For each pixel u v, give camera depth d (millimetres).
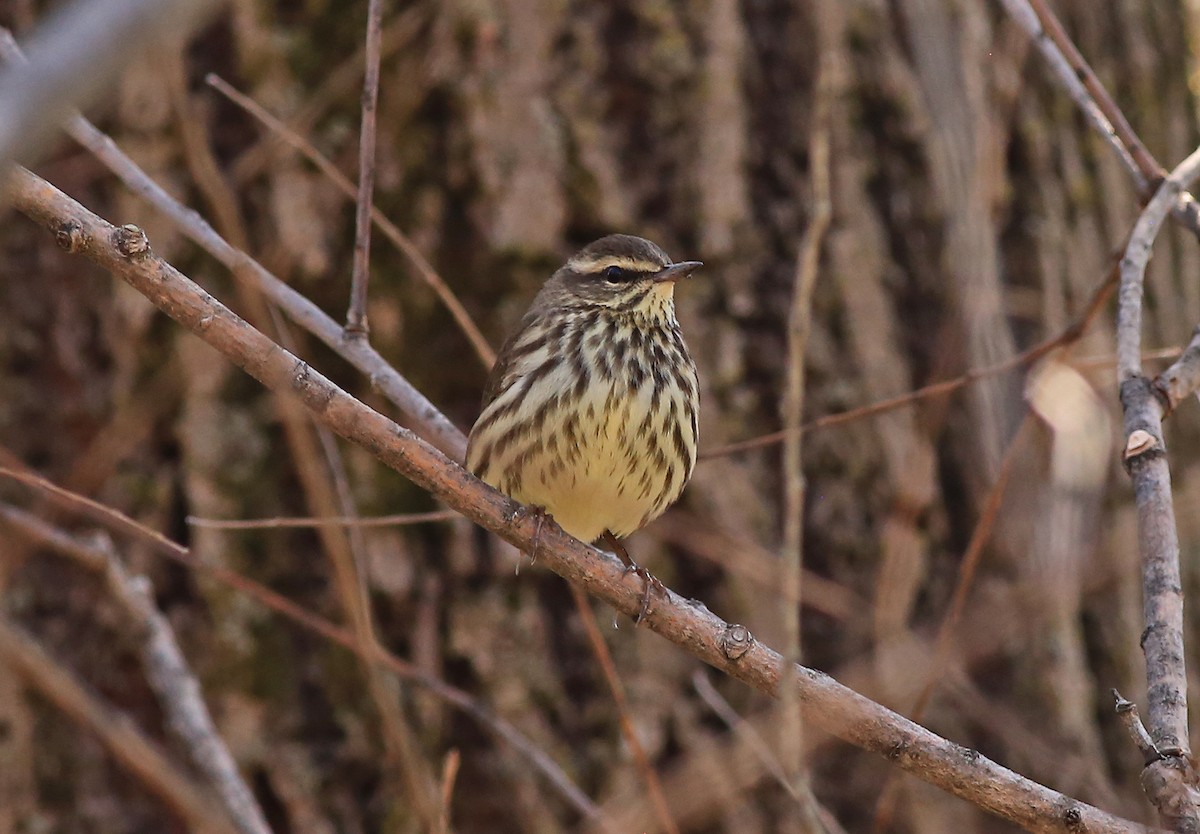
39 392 11562
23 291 11664
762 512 11852
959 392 12172
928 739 7504
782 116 12406
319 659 11406
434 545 11656
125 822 11125
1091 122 9203
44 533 10289
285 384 7285
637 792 11305
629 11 12164
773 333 12148
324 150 11758
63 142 11570
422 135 11859
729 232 12102
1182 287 14383
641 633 11617
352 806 11227
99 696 11211
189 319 7340
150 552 11414
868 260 12312
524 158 11859
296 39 11906
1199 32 16750
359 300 9586
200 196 11711
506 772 11297
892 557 10328
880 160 12516
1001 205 12508
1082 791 11516
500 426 10172
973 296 10391
